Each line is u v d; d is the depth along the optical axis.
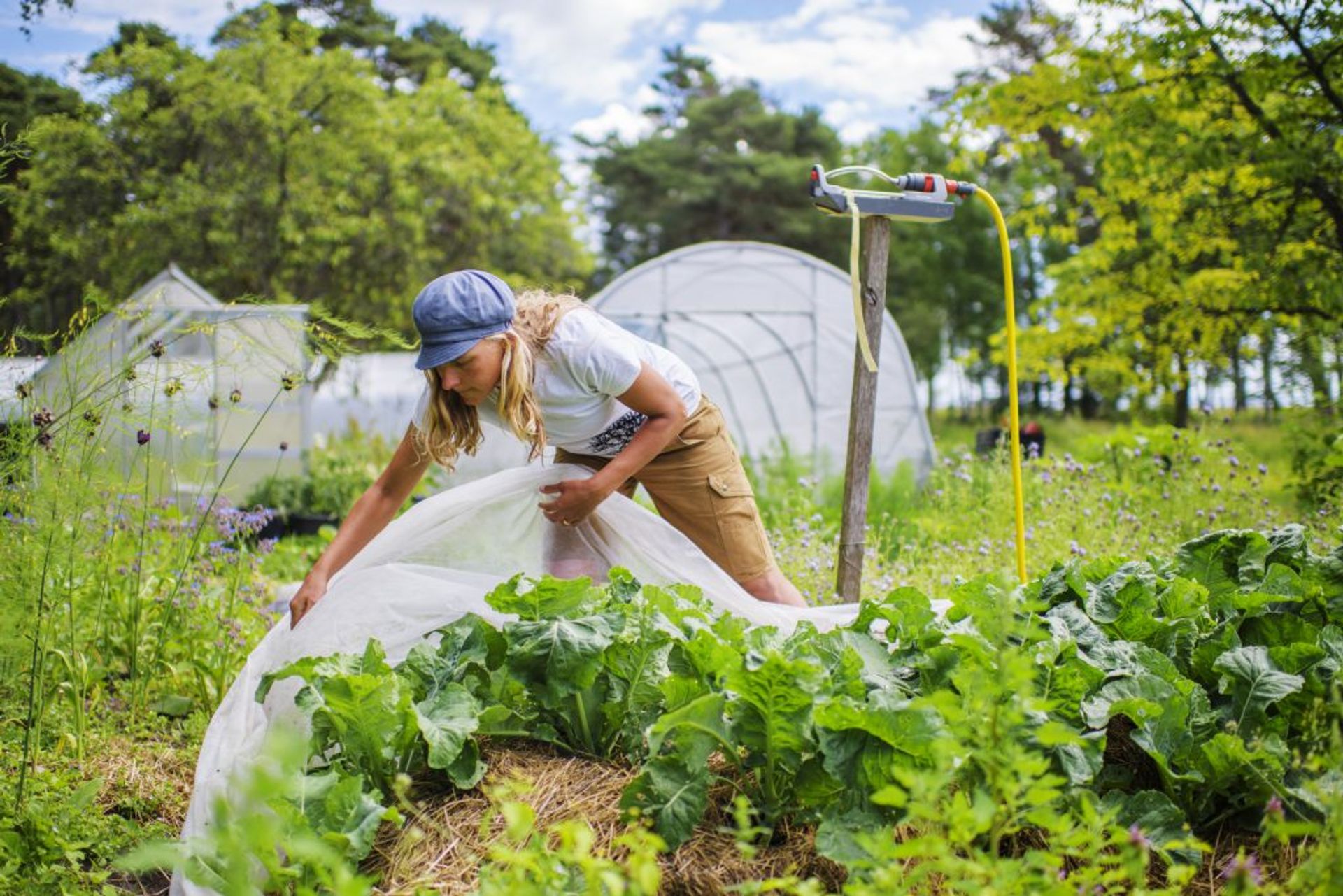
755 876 2.11
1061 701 2.25
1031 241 30.23
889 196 3.59
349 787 2.12
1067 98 9.53
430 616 2.80
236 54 18.31
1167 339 10.52
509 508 3.20
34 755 3.12
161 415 3.47
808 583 4.81
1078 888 1.88
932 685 2.37
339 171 18.58
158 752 3.35
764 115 38.28
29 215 15.89
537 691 2.51
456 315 2.83
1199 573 2.98
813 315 13.31
